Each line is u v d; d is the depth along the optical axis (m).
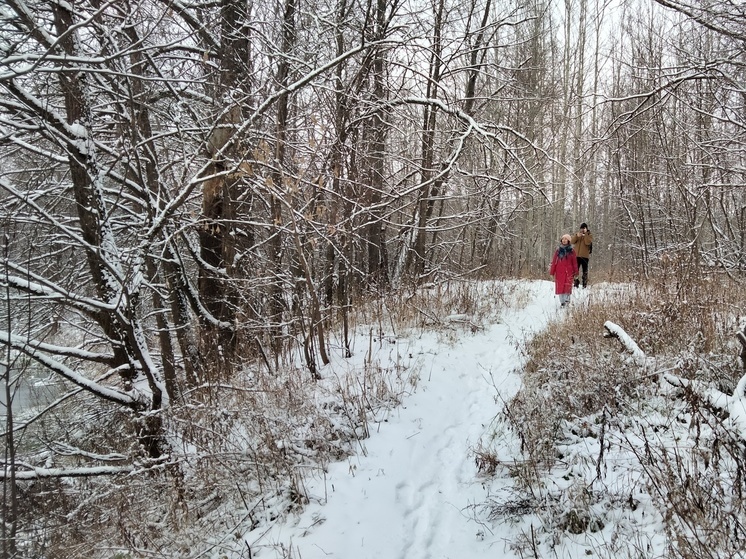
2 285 4.96
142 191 5.58
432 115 8.67
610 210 26.64
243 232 7.91
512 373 6.64
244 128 5.32
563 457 4.20
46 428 7.89
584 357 5.52
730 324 5.77
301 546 3.57
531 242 22.84
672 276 8.18
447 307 9.37
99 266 5.86
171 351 6.42
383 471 4.40
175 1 6.50
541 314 10.14
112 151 6.37
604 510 3.36
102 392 5.38
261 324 7.10
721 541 2.72
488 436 4.97
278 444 4.63
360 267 11.36
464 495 4.10
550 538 3.29
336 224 6.66
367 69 7.43
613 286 12.24
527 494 3.76
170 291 6.93
